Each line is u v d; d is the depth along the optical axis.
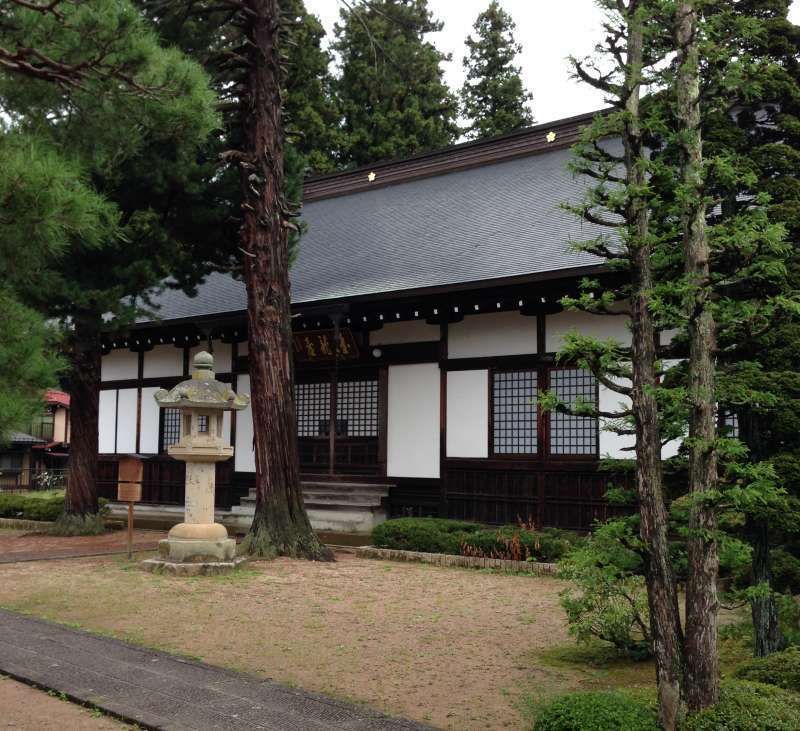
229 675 6.37
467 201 21.06
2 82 8.00
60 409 37.81
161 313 21.78
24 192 5.30
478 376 16.45
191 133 9.90
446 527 13.88
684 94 5.62
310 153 32.41
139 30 7.45
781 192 7.00
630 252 5.49
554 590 10.55
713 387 5.30
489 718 5.59
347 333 17.81
